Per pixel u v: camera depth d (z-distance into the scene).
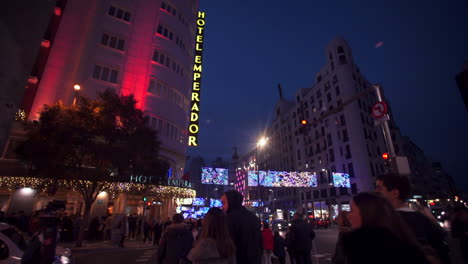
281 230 29.34
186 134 30.25
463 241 3.84
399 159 7.39
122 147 15.48
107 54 25.17
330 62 56.62
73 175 14.43
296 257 6.50
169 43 29.36
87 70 23.77
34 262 4.05
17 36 4.29
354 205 1.75
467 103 4.89
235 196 3.49
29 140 14.09
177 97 29.30
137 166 16.12
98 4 26.09
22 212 13.67
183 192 23.31
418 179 78.00
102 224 19.62
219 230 2.78
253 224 3.26
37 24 4.61
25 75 4.38
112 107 15.84
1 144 3.95
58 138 13.77
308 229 6.57
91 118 15.19
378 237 1.46
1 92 3.97
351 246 1.54
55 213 4.36
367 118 51.56
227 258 2.68
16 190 19.30
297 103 68.50
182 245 4.37
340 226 3.82
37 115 21.25
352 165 46.91
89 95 23.20
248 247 3.09
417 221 2.53
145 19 28.38
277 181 32.91
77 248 14.01
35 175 14.80
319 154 56.16
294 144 68.38
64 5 25.11
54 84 22.47
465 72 4.98
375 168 46.78
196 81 31.06
